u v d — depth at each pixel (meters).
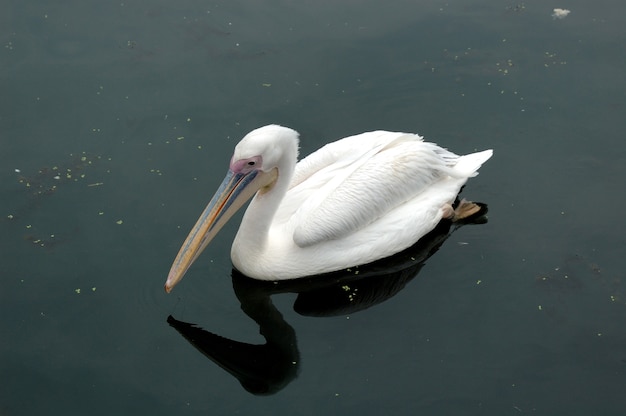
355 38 4.41
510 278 3.63
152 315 3.50
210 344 3.44
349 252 3.65
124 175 3.87
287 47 4.35
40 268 3.59
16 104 4.07
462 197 3.88
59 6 4.48
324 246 3.64
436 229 3.80
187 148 3.96
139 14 4.46
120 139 3.98
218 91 4.17
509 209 3.83
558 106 4.16
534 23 4.52
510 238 3.75
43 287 3.55
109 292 3.54
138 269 3.60
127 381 3.34
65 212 3.75
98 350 3.41
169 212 3.76
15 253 3.62
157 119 4.05
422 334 3.49
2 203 3.76
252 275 3.62
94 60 4.25
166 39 4.36
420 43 4.40
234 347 3.44
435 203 3.76
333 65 4.29
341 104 4.14
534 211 3.82
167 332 3.46
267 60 4.29
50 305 3.50
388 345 3.46
